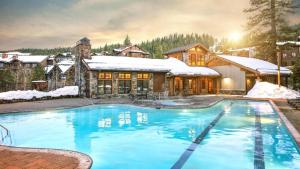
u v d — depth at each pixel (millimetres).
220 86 34719
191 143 9656
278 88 26656
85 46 28016
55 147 9445
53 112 17328
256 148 8703
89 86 25656
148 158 7953
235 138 10133
